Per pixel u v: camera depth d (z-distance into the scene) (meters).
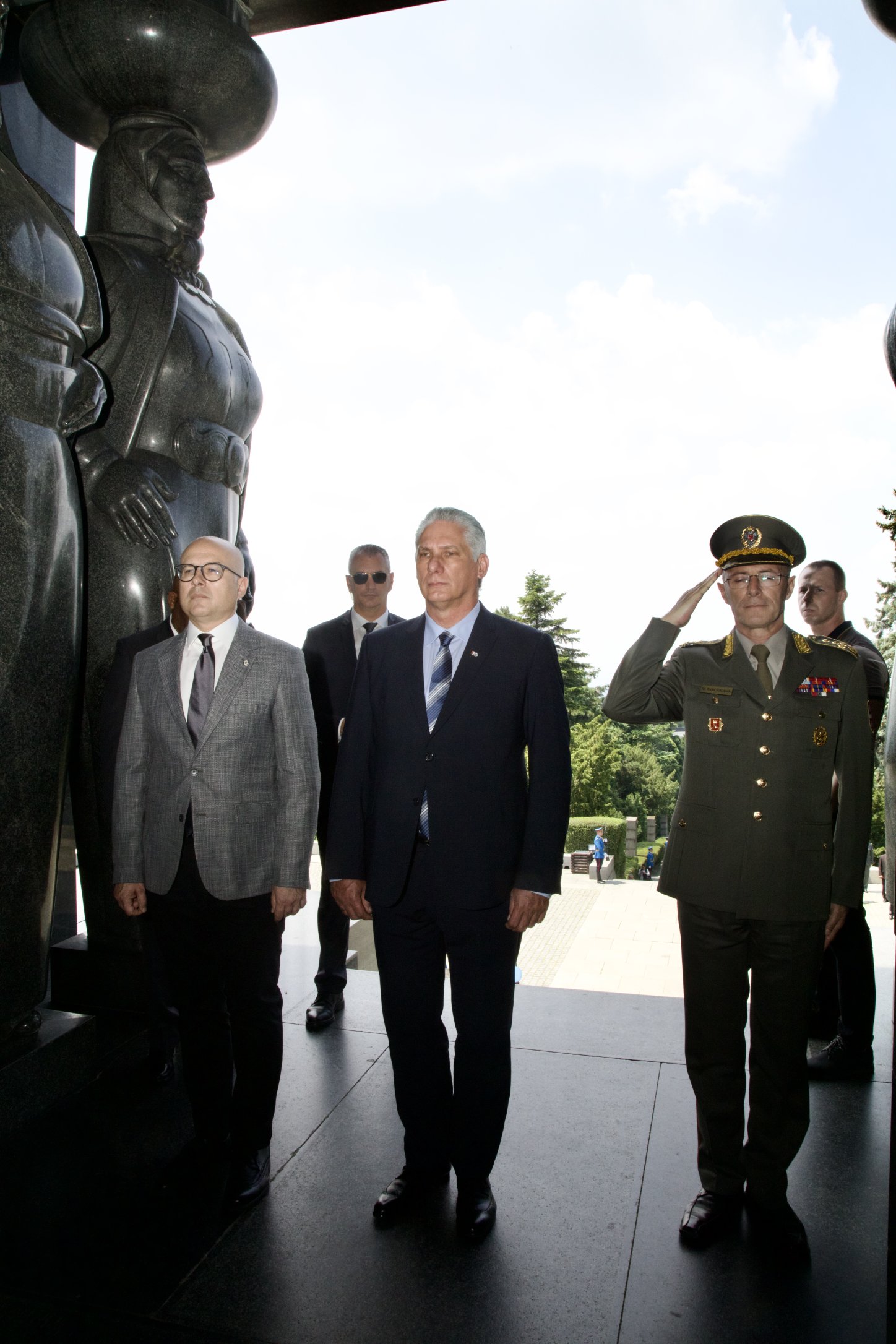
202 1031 2.59
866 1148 2.74
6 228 2.82
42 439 2.96
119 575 3.55
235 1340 1.92
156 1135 2.80
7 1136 2.79
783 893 2.23
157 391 3.77
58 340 2.97
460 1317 2.00
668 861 2.39
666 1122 2.86
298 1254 2.21
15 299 2.83
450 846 2.35
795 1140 2.25
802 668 2.34
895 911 2.14
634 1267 2.16
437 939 2.45
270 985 2.52
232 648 2.54
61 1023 3.12
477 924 2.35
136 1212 2.38
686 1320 1.99
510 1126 2.83
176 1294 2.07
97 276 3.58
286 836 2.51
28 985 2.96
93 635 3.56
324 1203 2.42
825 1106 3.01
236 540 4.18
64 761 3.10
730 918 2.29
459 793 2.37
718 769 2.34
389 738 2.46
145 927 3.14
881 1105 3.01
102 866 3.59
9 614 2.83
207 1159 2.62
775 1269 2.16
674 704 2.46
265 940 2.50
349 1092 3.06
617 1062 3.28
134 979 3.62
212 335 3.98
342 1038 3.51
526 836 2.37
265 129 4.10
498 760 2.40
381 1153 2.68
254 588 4.30
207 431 3.89
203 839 2.45
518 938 2.43
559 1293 2.07
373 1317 2.00
